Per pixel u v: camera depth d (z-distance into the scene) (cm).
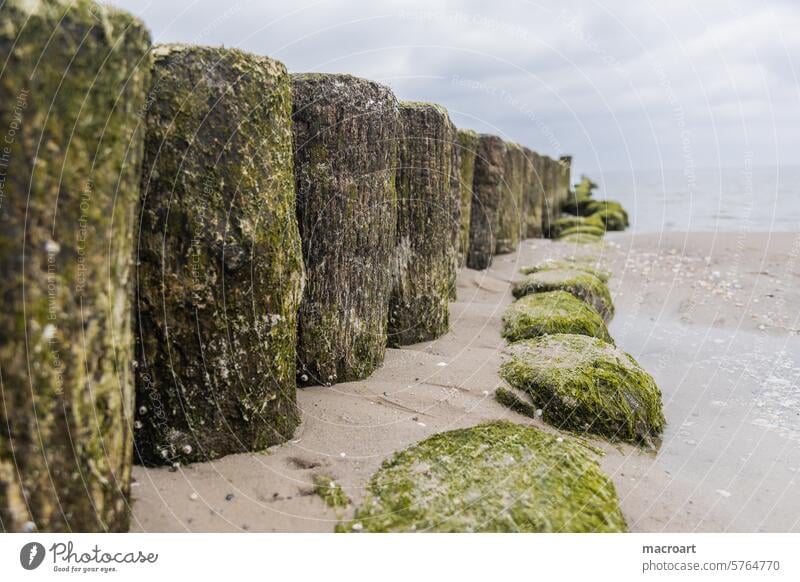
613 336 651
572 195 2008
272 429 323
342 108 385
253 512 274
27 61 200
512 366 441
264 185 304
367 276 421
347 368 417
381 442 336
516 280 794
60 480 219
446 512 274
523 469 306
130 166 238
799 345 609
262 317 311
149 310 283
